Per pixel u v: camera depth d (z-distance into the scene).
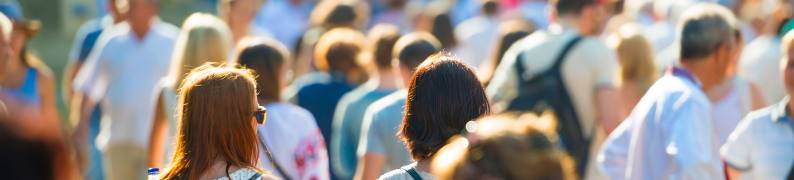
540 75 3.46
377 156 2.96
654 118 2.44
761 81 4.44
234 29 5.21
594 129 3.49
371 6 8.75
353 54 3.85
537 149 1.14
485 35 6.52
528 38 3.70
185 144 1.88
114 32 4.55
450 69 1.81
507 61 3.76
